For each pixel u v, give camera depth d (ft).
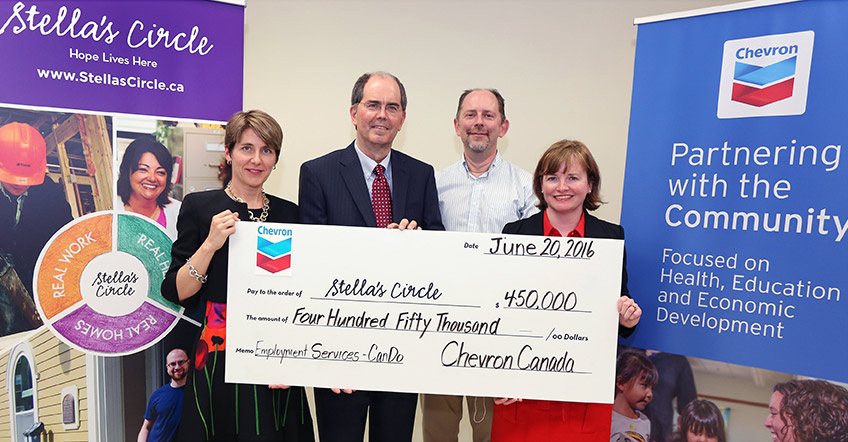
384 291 6.73
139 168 7.93
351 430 7.06
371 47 11.69
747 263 7.10
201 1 8.07
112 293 7.91
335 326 6.74
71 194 7.66
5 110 7.27
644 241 7.83
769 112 6.89
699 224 7.41
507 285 6.72
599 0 11.52
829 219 6.59
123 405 8.06
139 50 7.80
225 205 6.91
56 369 7.79
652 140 7.73
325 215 7.17
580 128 11.85
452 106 11.92
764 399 7.09
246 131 6.75
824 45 6.53
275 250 6.64
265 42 11.41
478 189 8.52
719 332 7.32
